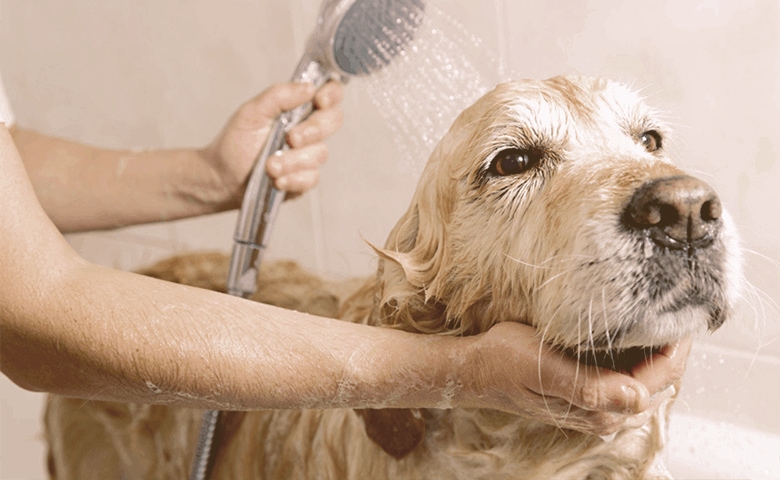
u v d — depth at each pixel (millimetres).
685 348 1081
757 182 1622
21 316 1056
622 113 1234
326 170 1981
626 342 1028
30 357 1090
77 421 2111
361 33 1455
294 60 2109
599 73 1654
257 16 2139
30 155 1866
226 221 2395
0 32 2617
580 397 986
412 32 1487
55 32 2521
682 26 1628
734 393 1491
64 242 1123
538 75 1624
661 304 999
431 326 1312
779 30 1573
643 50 1646
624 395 975
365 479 1409
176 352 1024
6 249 1057
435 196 1302
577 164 1145
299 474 1591
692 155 1658
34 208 1099
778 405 1482
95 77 2486
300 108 1572
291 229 2131
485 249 1213
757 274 1555
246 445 1715
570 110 1204
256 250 1532
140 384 1050
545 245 1105
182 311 1049
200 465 1533
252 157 1701
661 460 1324
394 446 1308
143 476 2029
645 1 1627
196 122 2334
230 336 1037
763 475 1448
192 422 1883
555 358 1009
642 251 993
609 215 1017
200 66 2281
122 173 1815
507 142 1201
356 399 1079
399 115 1655
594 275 1012
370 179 1901
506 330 1063
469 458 1302
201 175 1755
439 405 1108
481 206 1220
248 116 1647
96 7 2416
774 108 1597
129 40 2387
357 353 1065
